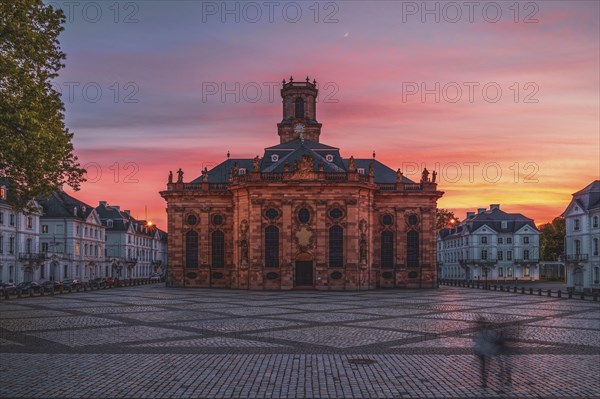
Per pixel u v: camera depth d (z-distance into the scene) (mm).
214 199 86562
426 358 21281
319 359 21000
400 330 29656
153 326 31047
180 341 25359
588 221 84625
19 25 30859
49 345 24047
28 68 31094
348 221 76188
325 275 75562
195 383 17047
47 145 30656
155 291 72500
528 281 134750
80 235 112188
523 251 137500
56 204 108938
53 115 33406
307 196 76625
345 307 45312
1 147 28734
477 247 137125
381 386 16844
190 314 38406
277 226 76812
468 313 40250
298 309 43094
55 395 15586
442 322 33688
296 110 98500
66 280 86438
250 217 76812
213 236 86500
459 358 21297
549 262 142750
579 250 87125
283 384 17016
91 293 66625
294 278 76000
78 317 36000
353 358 21234
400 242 85125
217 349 23172
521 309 44438
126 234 140625
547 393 16141
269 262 76562
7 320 34031
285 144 91812
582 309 44719
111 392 15938
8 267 85312
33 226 93375
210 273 85812
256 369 19109
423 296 62125
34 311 40438
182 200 86750
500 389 16562
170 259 86312
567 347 24156
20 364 19766
